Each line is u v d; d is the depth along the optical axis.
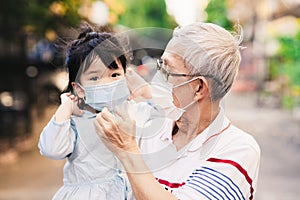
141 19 30.59
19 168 10.41
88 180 2.17
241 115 21.09
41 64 16.59
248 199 2.18
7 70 16.66
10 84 16.75
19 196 7.99
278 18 25.52
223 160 2.12
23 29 13.70
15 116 13.80
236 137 2.20
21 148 12.55
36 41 15.96
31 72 17.00
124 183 2.19
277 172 9.59
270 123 18.27
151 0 31.52
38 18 12.60
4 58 16.36
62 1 12.38
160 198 1.97
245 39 2.34
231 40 2.15
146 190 1.98
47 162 10.96
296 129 16.31
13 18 13.20
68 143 2.13
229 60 2.12
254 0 31.69
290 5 24.73
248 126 17.53
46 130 2.11
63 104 2.12
